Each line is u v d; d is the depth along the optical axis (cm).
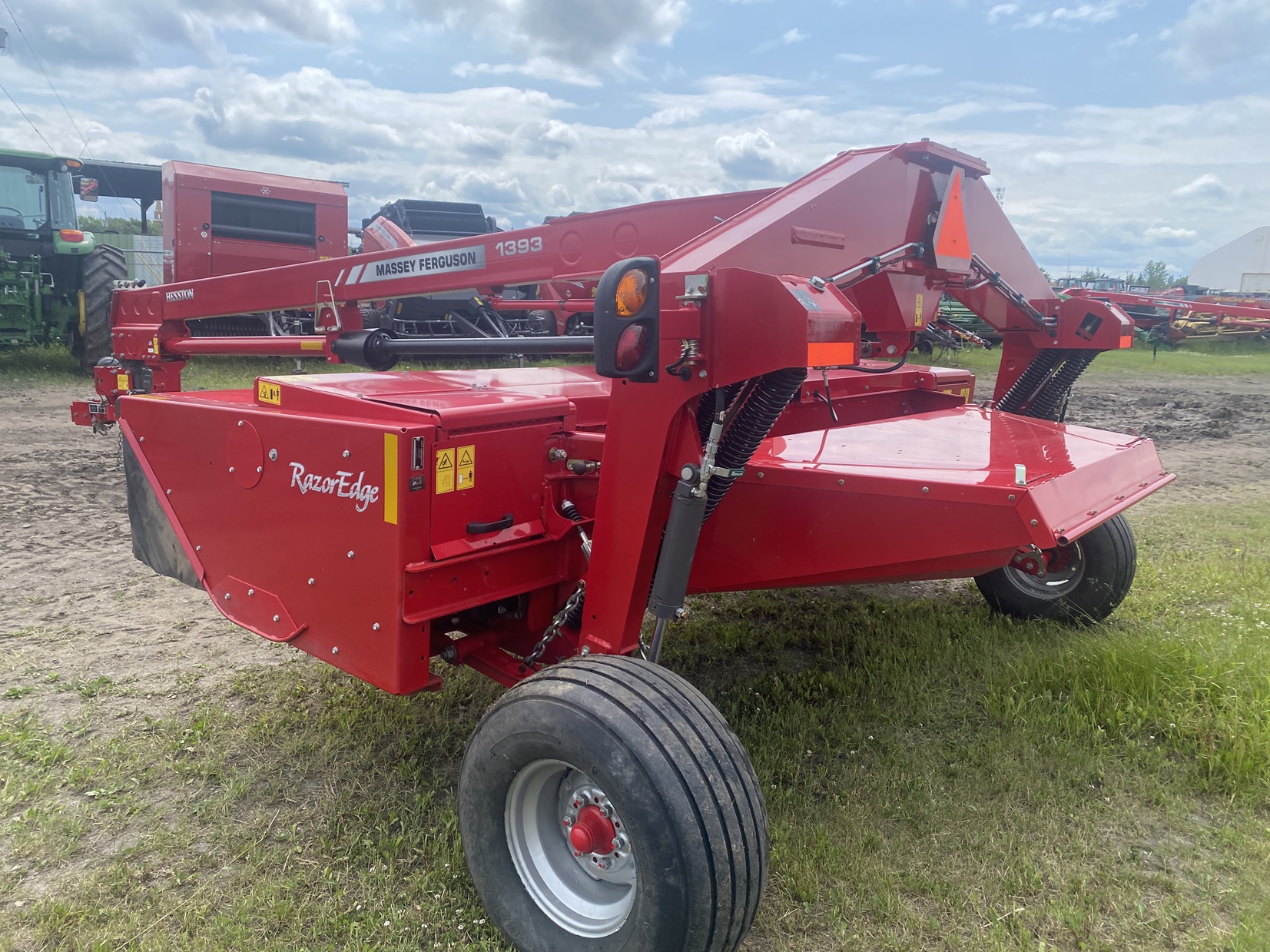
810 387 409
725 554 310
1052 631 424
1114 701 347
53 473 745
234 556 314
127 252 1667
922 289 348
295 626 292
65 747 326
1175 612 456
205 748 327
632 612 255
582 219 342
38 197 1225
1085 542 421
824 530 288
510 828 233
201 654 409
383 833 275
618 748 200
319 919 240
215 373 1247
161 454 341
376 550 256
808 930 242
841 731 339
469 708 358
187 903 248
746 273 213
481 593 272
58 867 264
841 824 285
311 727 342
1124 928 242
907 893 256
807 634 442
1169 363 2239
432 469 252
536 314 1173
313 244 1338
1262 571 518
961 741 336
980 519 259
